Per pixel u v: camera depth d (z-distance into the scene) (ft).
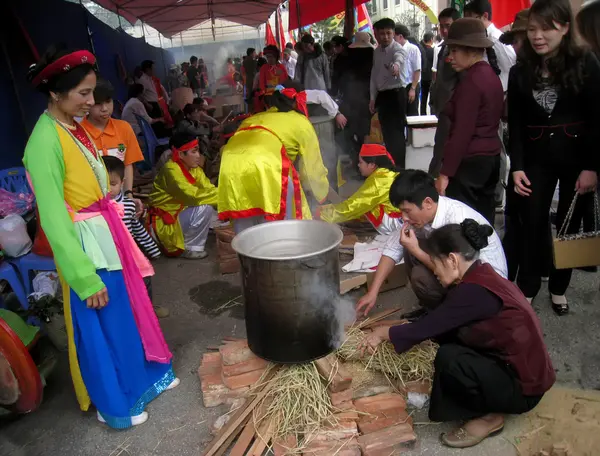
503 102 10.36
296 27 45.11
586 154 9.11
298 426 7.61
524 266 10.23
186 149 14.38
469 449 7.35
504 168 15.10
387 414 7.72
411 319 10.15
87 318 7.56
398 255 9.39
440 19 16.07
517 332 6.89
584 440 7.32
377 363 8.66
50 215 6.88
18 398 7.99
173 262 15.11
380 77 20.42
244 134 11.33
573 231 10.27
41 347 10.34
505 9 19.08
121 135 12.47
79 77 6.79
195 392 9.01
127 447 7.85
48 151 6.90
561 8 8.28
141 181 22.79
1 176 13.73
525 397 7.24
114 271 7.80
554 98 9.07
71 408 8.95
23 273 11.00
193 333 11.03
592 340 9.59
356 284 11.50
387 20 19.40
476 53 10.09
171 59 71.82
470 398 7.20
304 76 27.45
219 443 7.40
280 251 8.48
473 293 6.93
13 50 19.07
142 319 8.29
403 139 21.03
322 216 13.12
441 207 8.50
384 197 12.58
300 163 12.14
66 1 28.12
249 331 8.07
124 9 46.03
